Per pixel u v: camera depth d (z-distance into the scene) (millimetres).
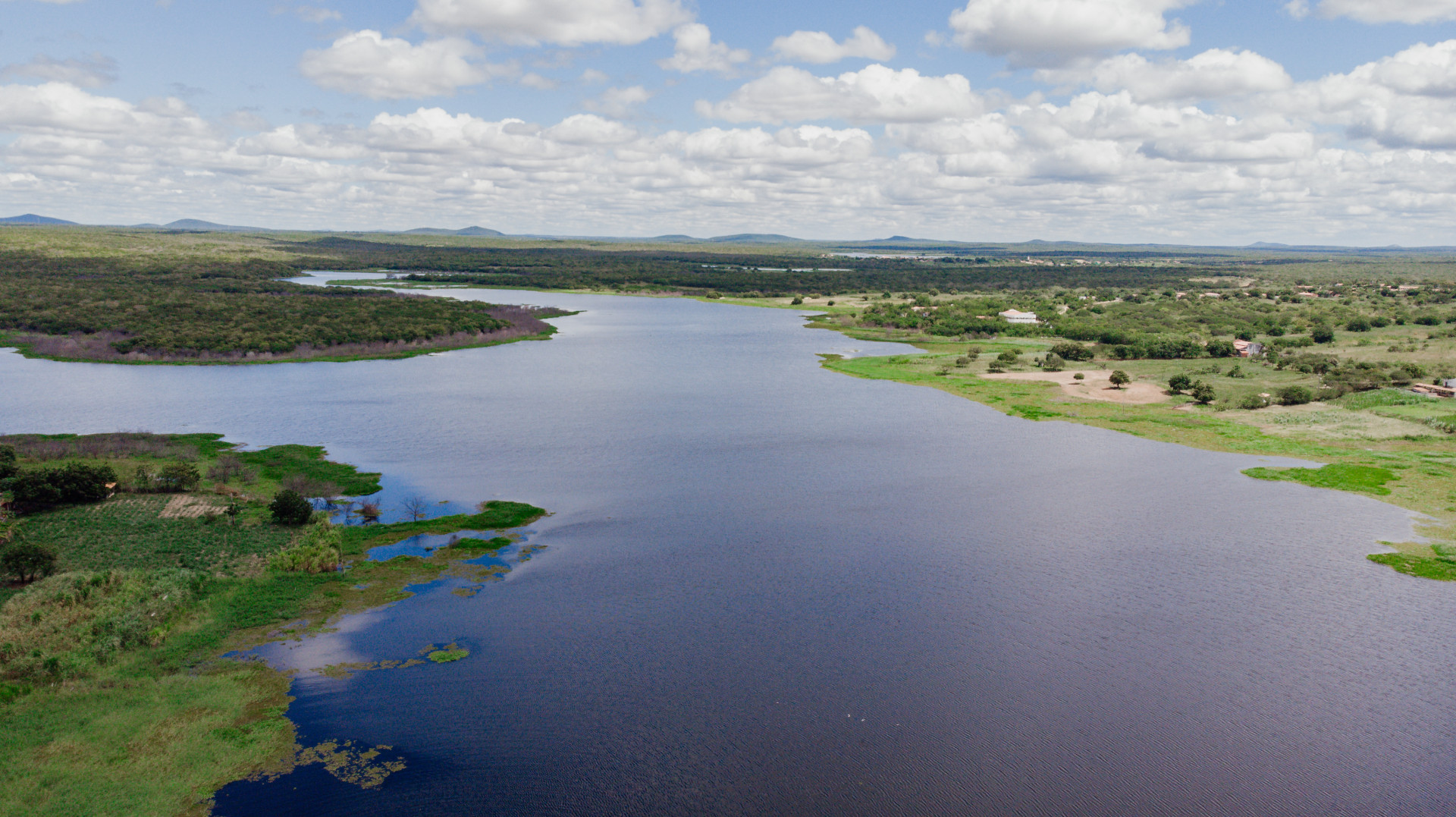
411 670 47812
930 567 64188
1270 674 49000
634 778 39156
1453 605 57719
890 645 52062
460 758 40156
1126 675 48781
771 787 38750
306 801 36625
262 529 67812
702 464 92750
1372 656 50938
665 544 68250
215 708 43125
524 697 45406
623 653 50406
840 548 67938
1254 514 76312
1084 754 41406
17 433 101500
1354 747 42125
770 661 49812
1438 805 38000
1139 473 90000
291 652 49219
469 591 58344
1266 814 37344
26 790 36094
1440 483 84250
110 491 74625
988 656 50812
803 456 96812
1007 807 37656
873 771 39938
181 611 52469
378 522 72062
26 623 49938
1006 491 83750
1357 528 72500
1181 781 39500
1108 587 60750
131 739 40219
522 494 80938
